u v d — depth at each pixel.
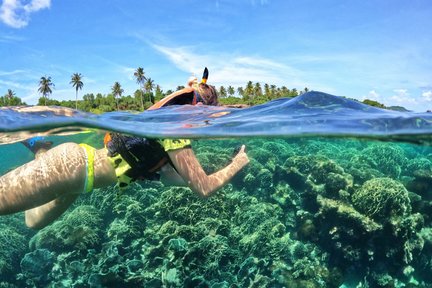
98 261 14.47
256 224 16.95
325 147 26.81
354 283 16.66
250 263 14.84
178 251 13.93
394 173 23.53
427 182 21.05
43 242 15.02
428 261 17.19
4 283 13.99
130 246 15.53
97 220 16.61
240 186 22.12
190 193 17.08
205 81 3.92
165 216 16.86
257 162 22.16
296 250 16.42
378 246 16.62
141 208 17.14
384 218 16.27
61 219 17.53
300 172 21.77
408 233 16.17
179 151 3.03
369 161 24.19
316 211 19.41
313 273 15.40
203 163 15.12
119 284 13.17
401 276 16.50
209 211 17.09
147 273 13.70
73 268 13.91
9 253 14.80
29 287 14.12
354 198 17.31
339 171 20.48
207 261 13.99
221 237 15.34
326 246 17.58
